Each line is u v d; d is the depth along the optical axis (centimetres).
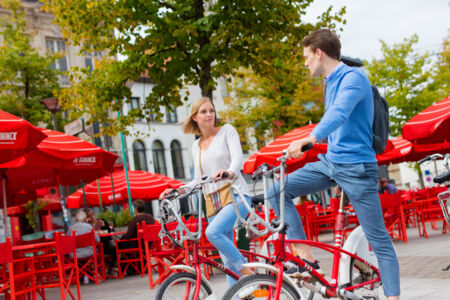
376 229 387
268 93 2300
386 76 2689
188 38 1205
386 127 401
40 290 821
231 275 444
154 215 3459
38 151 841
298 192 396
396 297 386
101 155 928
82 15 1196
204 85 1226
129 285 968
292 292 350
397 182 4722
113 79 1281
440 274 681
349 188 383
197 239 425
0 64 2111
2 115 684
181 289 419
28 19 3044
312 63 402
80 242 961
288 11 1190
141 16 1178
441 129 1005
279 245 360
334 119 352
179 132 3656
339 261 404
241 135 2523
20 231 2733
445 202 451
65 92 1341
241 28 1145
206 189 461
